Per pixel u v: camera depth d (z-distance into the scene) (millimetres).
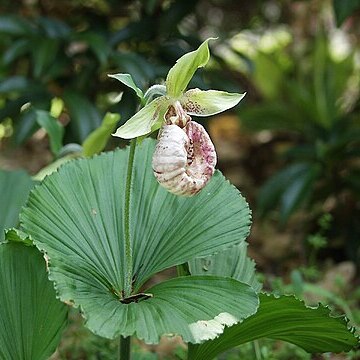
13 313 965
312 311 945
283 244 1774
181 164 907
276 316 964
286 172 1660
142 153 1043
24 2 1891
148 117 933
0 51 1755
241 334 987
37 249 970
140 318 915
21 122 1465
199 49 910
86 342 1235
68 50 1704
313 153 1690
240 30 1974
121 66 1474
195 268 1041
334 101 1807
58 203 991
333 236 1710
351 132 1623
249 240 1821
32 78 1651
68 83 1654
